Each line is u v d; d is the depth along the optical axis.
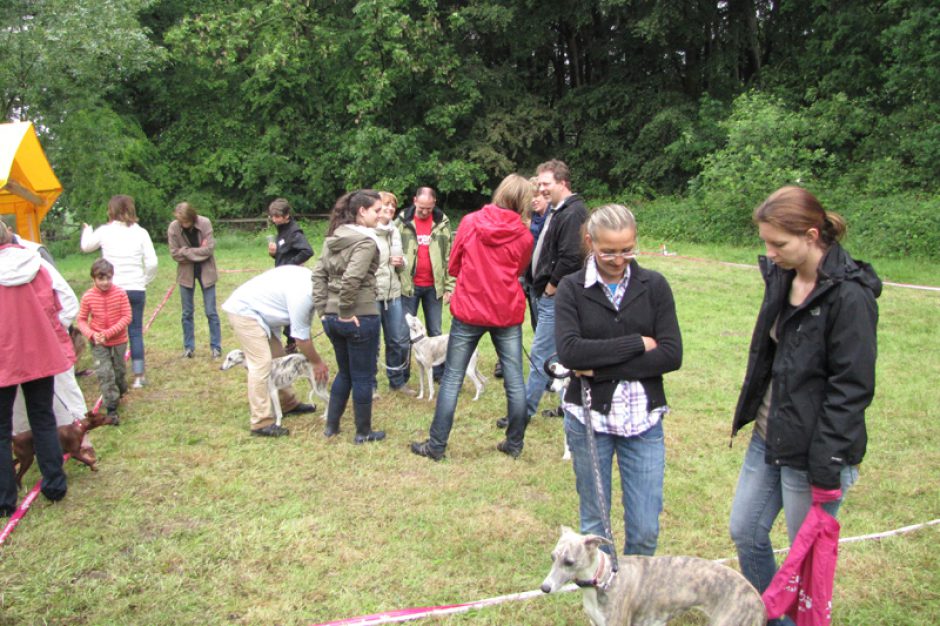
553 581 2.60
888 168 16.28
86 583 3.48
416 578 3.53
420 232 6.80
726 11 21.83
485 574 3.58
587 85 23.52
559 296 2.96
